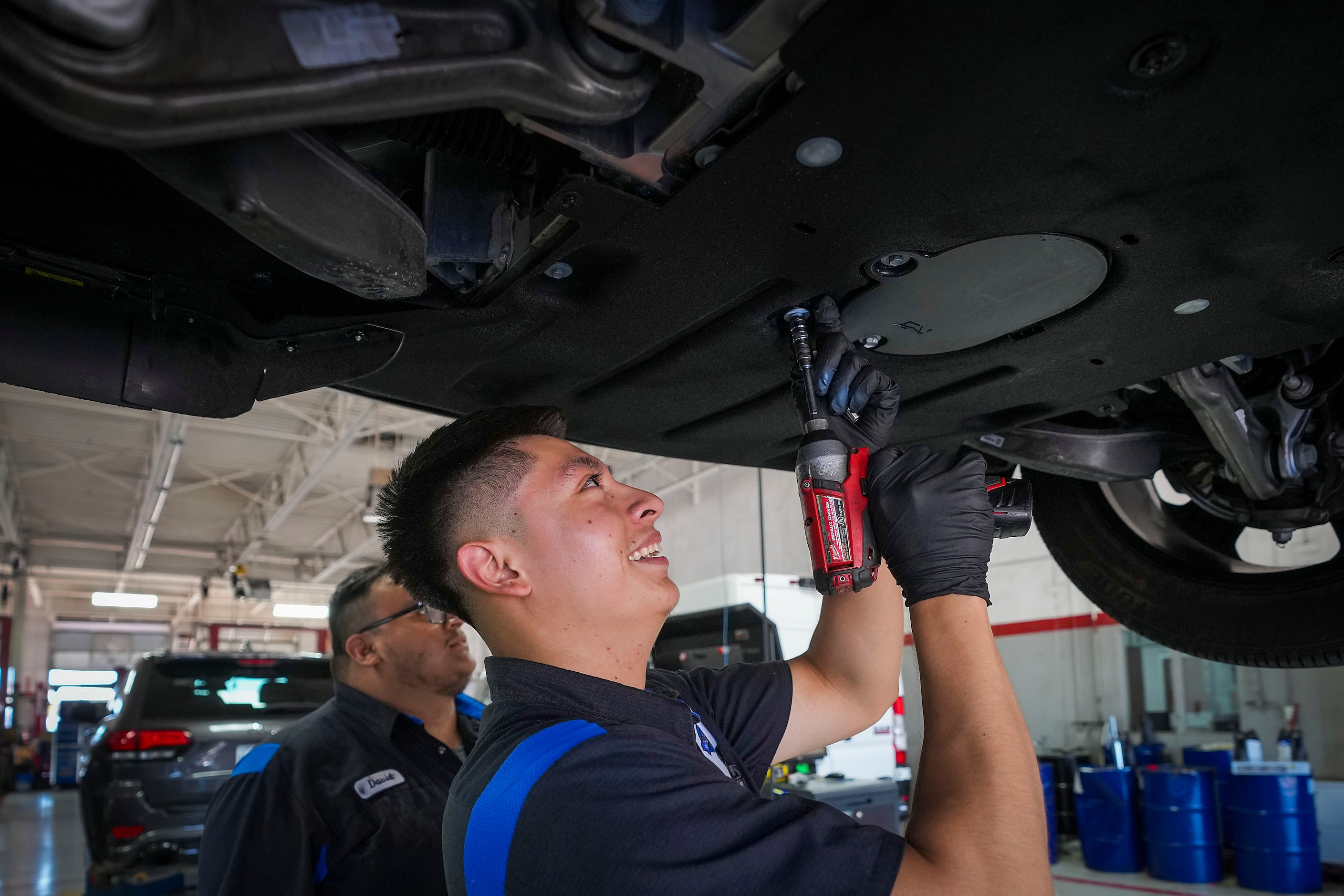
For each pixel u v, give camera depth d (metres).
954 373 1.34
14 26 0.51
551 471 1.04
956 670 0.88
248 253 1.00
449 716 1.78
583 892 0.77
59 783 14.87
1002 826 0.77
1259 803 5.00
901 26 0.67
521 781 0.84
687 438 1.61
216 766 3.85
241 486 14.16
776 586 4.58
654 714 0.98
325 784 1.47
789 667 1.28
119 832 3.67
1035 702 7.70
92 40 0.53
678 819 0.77
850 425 1.07
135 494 13.76
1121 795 5.67
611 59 0.72
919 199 0.89
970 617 0.91
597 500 1.04
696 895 0.75
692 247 0.98
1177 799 5.33
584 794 0.80
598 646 1.03
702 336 1.21
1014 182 0.87
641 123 0.83
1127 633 7.16
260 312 1.10
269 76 0.59
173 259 1.00
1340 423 1.54
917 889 0.74
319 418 10.73
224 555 17.95
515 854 0.81
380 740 1.57
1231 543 1.90
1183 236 0.96
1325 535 5.82
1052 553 2.00
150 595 22.16
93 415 10.45
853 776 5.36
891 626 1.26
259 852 1.39
